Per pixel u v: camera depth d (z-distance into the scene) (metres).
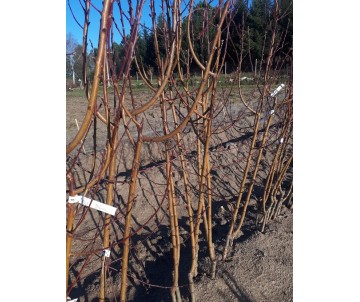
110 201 1.40
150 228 3.37
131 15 1.30
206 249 2.85
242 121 6.25
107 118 1.25
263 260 2.60
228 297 2.31
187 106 1.77
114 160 1.37
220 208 3.56
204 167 2.04
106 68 1.25
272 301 2.26
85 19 1.13
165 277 2.63
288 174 4.41
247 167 2.50
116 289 2.52
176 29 1.42
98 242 3.08
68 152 1.05
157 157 4.70
